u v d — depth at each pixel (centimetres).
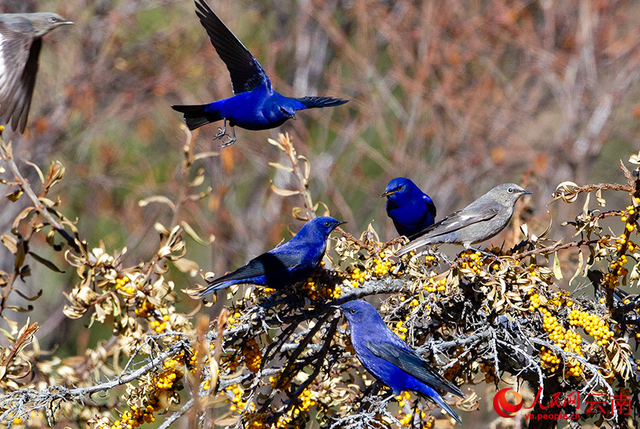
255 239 2264
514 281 820
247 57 937
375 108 2362
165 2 2433
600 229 828
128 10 2431
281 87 2436
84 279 842
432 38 2325
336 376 963
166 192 2312
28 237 884
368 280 901
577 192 827
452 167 2330
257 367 836
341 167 2497
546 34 2492
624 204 2473
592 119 2406
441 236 1108
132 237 2225
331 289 905
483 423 1478
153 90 2344
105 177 2305
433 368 859
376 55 2469
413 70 2414
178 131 2353
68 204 2323
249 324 823
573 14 2562
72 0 2431
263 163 2327
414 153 2353
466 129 2325
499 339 852
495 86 2442
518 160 2367
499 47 2442
